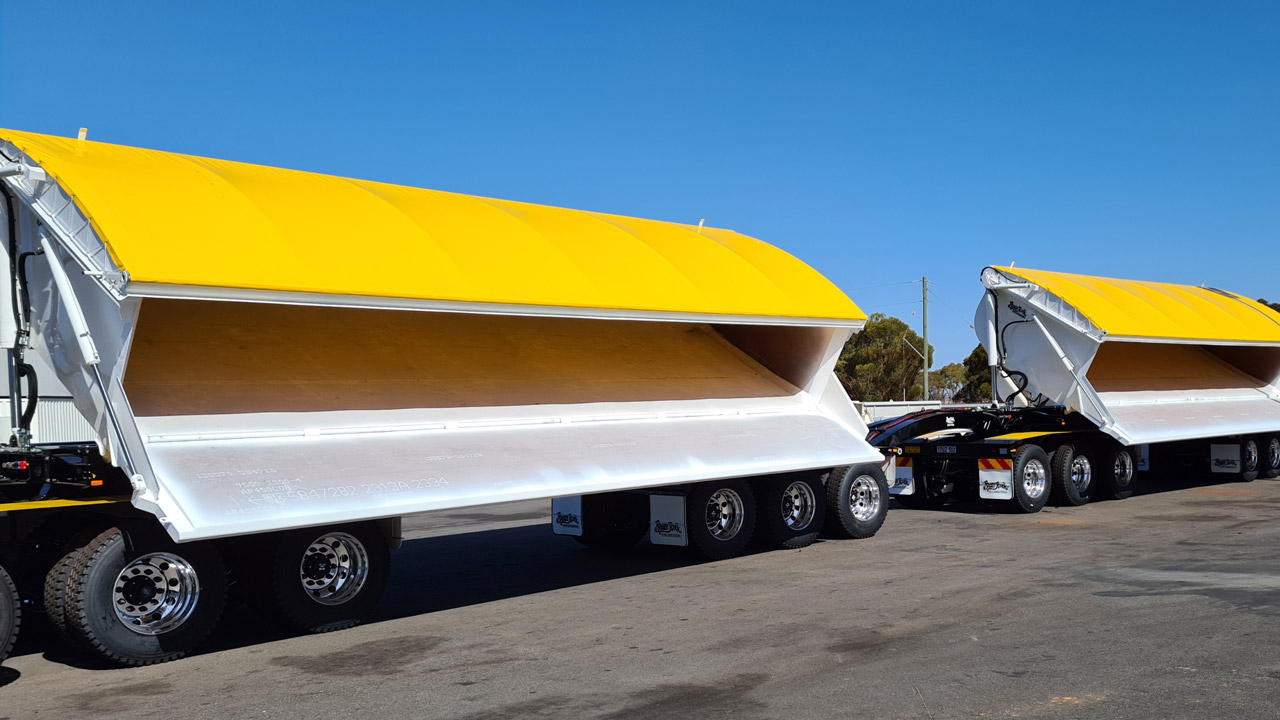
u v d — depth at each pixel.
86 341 7.21
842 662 6.68
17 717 5.97
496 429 9.36
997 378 16.58
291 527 7.20
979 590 8.96
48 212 7.32
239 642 7.81
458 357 10.36
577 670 6.71
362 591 8.20
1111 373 17.73
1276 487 17.81
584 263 9.78
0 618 6.61
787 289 11.47
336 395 8.84
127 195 7.36
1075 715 5.50
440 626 8.22
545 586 9.94
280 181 8.88
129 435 7.00
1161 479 19.69
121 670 7.02
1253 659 6.52
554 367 10.93
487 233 9.49
